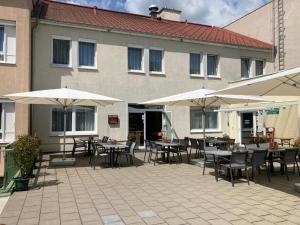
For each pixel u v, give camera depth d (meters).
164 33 19.47
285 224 5.94
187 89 20.22
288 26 23.03
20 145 8.74
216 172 9.95
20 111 14.77
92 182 9.69
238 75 22.08
